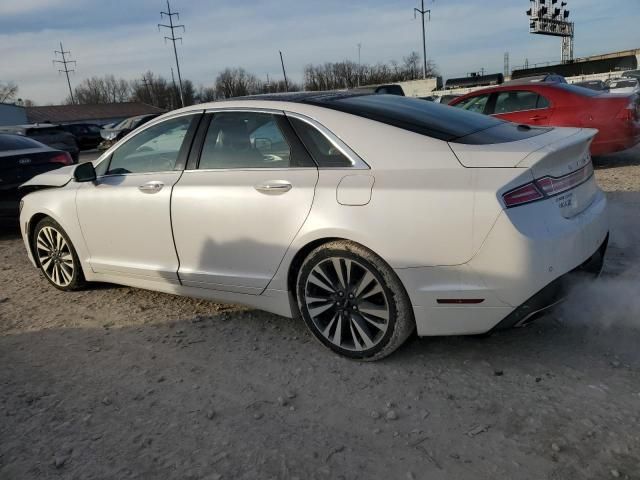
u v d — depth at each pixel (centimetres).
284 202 319
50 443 264
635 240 486
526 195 269
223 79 7638
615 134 785
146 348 358
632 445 233
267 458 243
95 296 461
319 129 322
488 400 273
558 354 310
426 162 290
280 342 352
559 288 282
